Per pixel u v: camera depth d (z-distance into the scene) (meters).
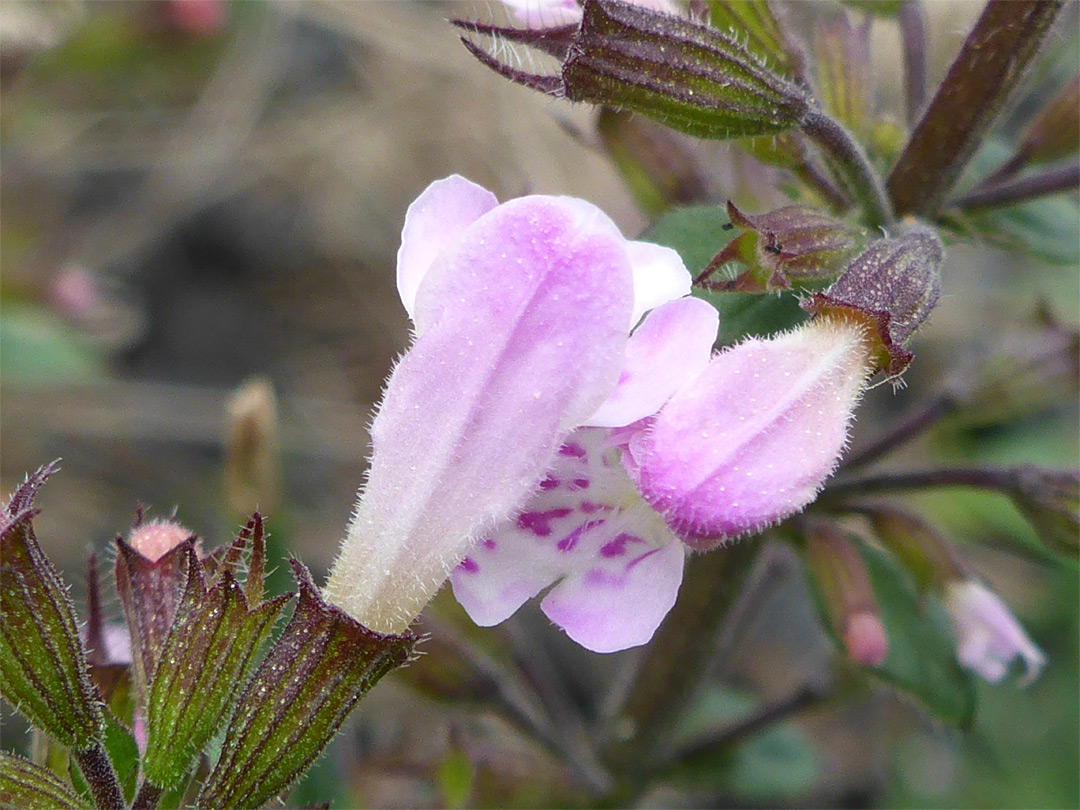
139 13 0.11
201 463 0.11
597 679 0.10
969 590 0.06
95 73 0.11
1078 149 0.06
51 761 0.05
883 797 0.10
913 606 0.06
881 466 0.09
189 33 0.11
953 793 0.10
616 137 0.06
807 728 0.11
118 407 0.11
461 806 0.06
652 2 0.05
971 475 0.06
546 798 0.07
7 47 0.10
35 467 0.11
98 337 0.11
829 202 0.05
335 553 0.11
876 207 0.05
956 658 0.06
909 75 0.06
